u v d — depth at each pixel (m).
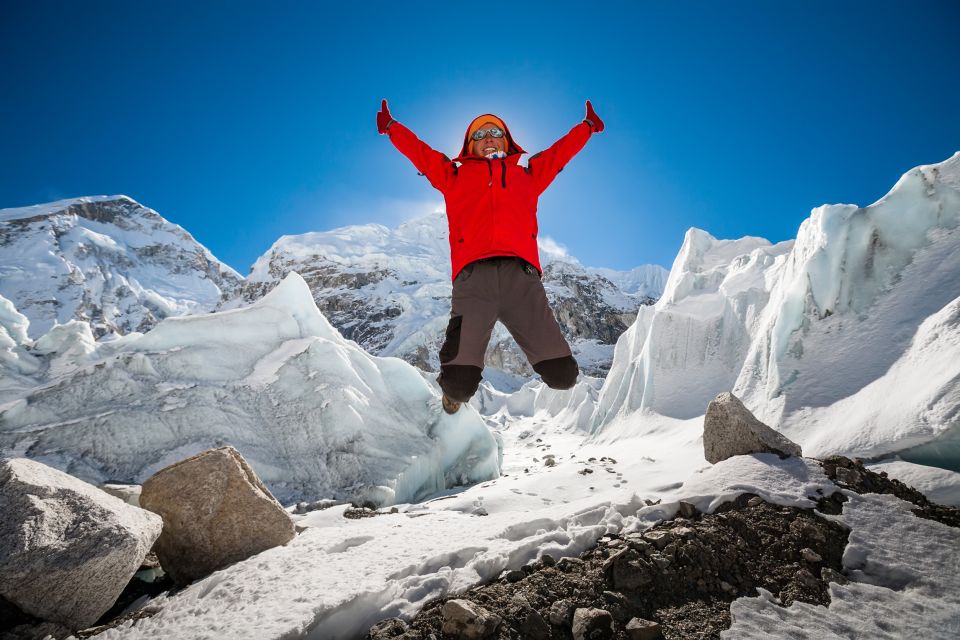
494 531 3.76
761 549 3.28
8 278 125.00
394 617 2.65
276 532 4.26
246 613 2.74
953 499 4.41
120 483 6.79
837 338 7.70
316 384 8.91
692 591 2.89
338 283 86.62
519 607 2.64
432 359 57.69
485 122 2.85
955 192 7.48
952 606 2.82
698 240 15.40
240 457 4.71
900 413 5.67
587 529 3.47
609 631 2.50
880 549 3.33
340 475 7.62
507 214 2.44
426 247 105.31
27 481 3.46
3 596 3.00
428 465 8.99
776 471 4.20
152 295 139.50
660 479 6.35
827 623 2.68
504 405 35.91
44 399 7.97
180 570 4.09
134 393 8.24
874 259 7.88
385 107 2.84
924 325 6.67
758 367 9.12
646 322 15.48
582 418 24.45
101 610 3.22
